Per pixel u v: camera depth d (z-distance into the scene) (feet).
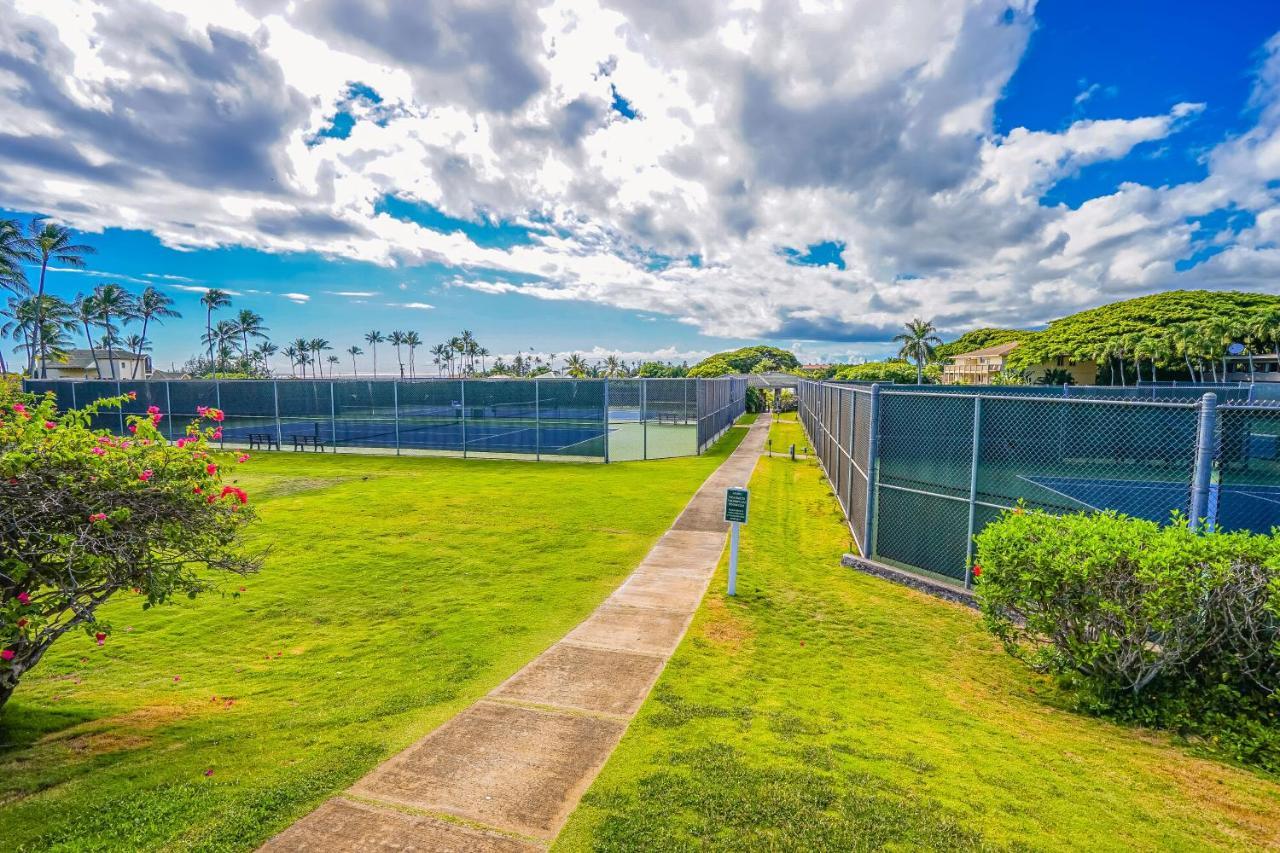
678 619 19.89
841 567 25.95
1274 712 11.66
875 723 12.66
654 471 55.67
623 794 9.79
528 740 11.98
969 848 8.33
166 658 17.95
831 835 8.58
